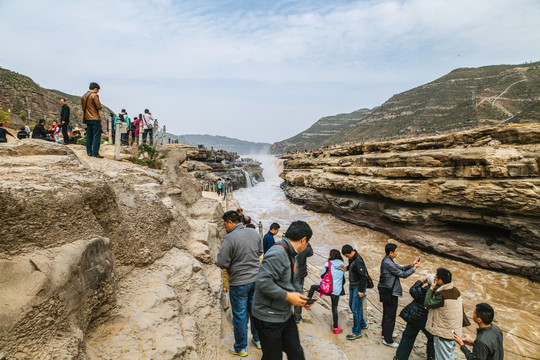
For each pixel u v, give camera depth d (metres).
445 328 3.86
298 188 31.34
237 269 3.52
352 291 5.36
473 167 13.91
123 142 13.94
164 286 3.64
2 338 1.75
